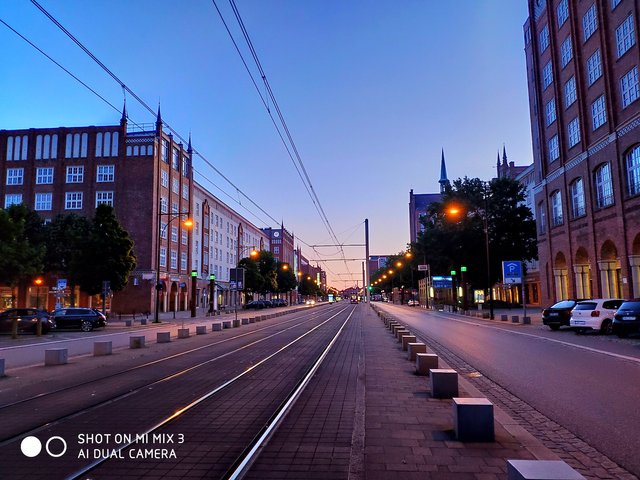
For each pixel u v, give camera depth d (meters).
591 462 5.27
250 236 101.00
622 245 31.06
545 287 45.75
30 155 57.59
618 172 31.53
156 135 56.41
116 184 56.00
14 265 33.47
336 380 10.48
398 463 5.11
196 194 69.44
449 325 30.83
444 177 146.38
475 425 5.89
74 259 39.34
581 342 18.61
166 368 12.82
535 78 46.50
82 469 5.13
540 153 45.91
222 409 7.81
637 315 19.12
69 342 22.80
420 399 8.40
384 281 145.50
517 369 12.12
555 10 42.19
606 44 33.16
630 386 9.63
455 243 55.31
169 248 59.50
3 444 6.07
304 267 180.50
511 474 3.70
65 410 7.95
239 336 23.66
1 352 18.36
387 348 17.00
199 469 5.09
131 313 53.72
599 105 34.66
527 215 56.22
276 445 5.84
